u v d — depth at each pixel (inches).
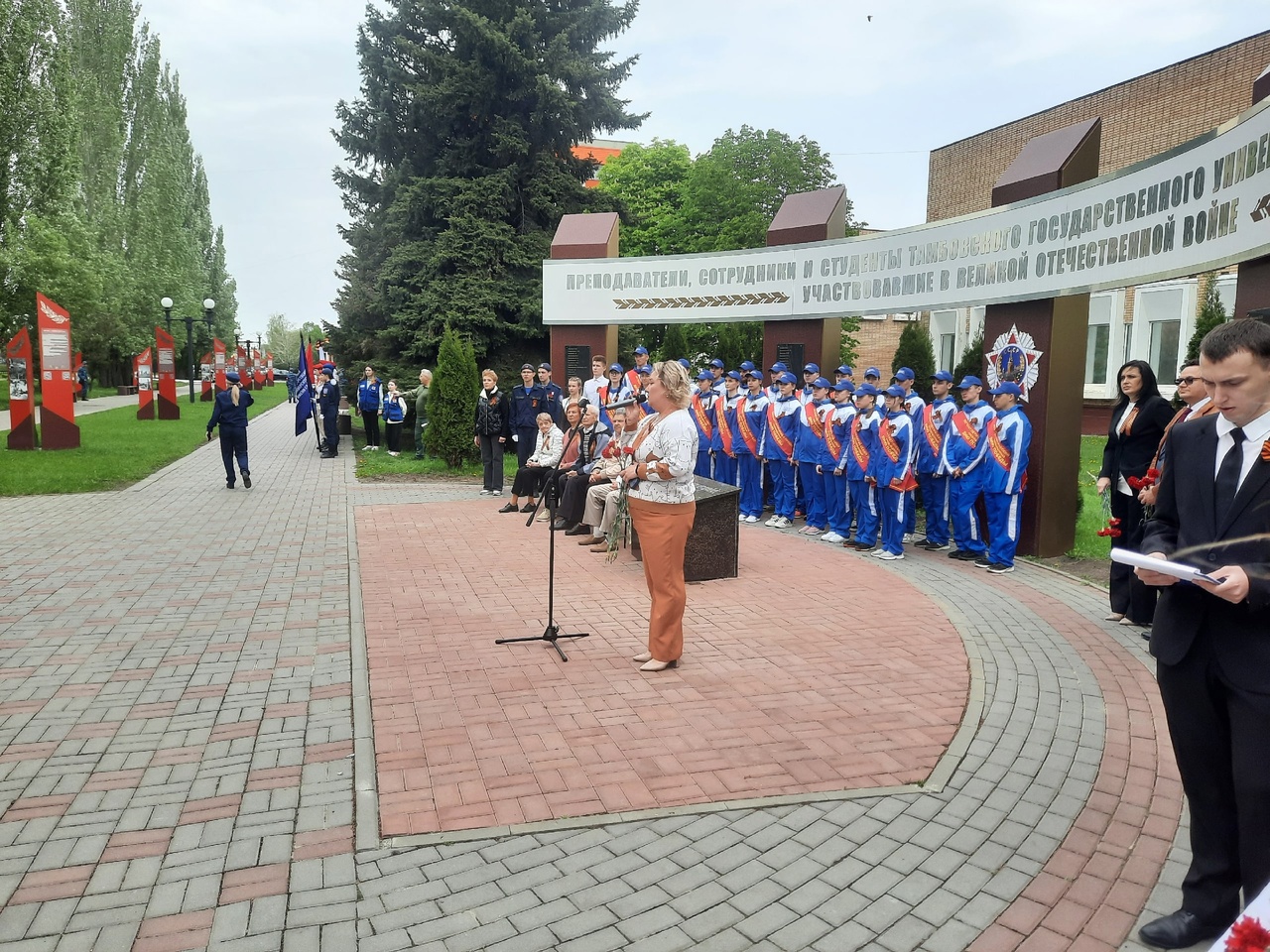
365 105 870.4
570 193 836.0
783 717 192.5
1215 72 831.1
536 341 812.0
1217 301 583.2
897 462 360.5
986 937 118.9
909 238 437.1
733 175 979.9
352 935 117.9
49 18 1197.7
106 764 168.2
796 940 117.8
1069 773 168.4
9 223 1186.6
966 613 282.4
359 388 780.0
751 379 494.6
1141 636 259.4
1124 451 267.1
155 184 1972.2
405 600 285.9
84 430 908.6
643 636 251.0
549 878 131.5
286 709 195.6
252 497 507.2
